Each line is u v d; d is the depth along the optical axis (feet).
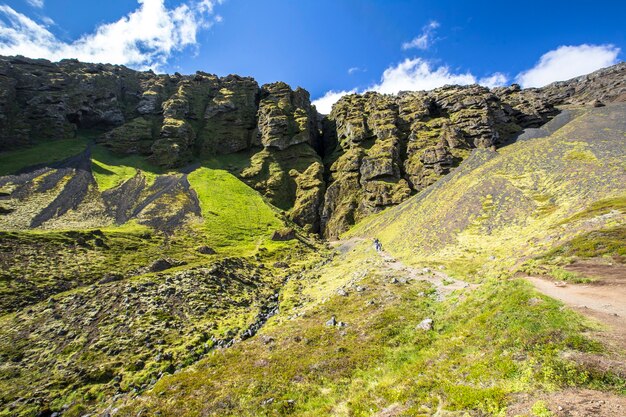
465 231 232.32
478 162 404.98
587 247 106.01
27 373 103.76
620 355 41.52
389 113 651.25
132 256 240.32
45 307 146.10
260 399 71.36
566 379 40.42
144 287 168.66
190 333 134.10
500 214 232.32
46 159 459.73
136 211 364.79
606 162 235.61
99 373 103.91
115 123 650.02
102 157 523.29
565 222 153.99
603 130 358.43
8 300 151.84
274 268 275.39
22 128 516.73
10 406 88.33
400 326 97.40
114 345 120.16
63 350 116.47
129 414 77.05
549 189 236.02
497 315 67.26
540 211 207.92
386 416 50.24
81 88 636.48
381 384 64.80
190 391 81.92
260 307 174.91
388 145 575.38
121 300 153.79
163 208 385.09
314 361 85.15
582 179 220.02
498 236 202.69
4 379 100.12
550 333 51.34
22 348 116.88
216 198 457.68
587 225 131.44
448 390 48.96
